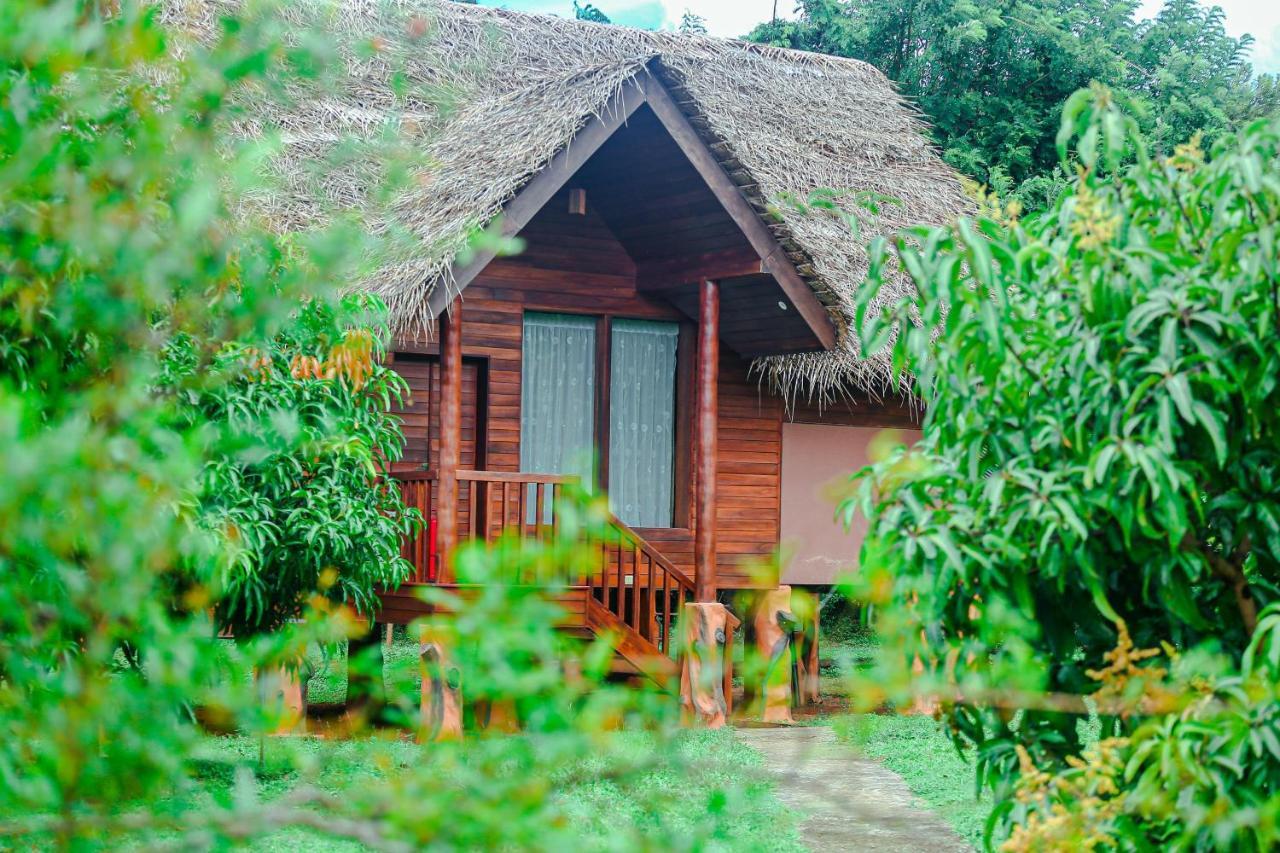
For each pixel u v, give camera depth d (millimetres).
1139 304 4000
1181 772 3570
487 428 13055
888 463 4188
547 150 11008
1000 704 4086
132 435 2461
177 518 3754
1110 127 3986
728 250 12297
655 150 12086
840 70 18812
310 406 8711
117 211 2564
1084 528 3898
